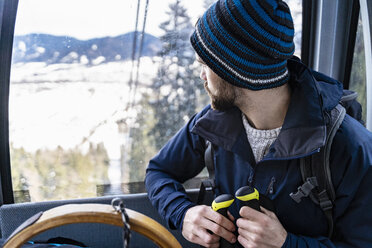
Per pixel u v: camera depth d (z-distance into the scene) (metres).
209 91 1.04
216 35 0.93
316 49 1.76
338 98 1.06
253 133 1.09
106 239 1.53
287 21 0.94
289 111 1.02
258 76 0.94
